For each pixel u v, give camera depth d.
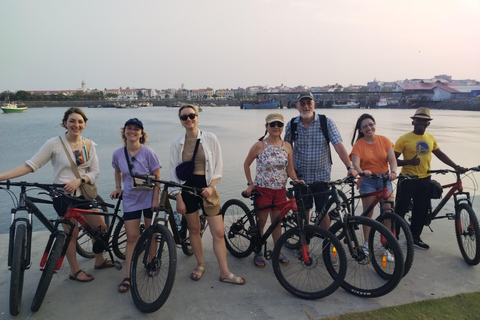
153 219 3.02
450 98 110.06
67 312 2.90
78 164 3.35
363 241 3.58
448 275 3.51
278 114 3.54
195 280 3.42
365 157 3.93
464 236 3.88
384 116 69.50
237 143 25.25
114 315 2.85
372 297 3.06
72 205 3.12
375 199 3.71
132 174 3.08
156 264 2.95
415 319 2.77
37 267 3.70
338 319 2.78
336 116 69.19
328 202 3.60
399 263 2.93
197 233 3.47
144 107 167.12
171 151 3.36
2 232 8.04
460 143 21.94
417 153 4.11
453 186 4.03
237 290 3.26
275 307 2.97
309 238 3.28
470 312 2.85
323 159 3.95
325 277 3.46
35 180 13.19
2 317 2.81
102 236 3.53
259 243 3.76
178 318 2.81
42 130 38.34
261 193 3.68
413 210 4.22
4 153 21.09
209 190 3.22
